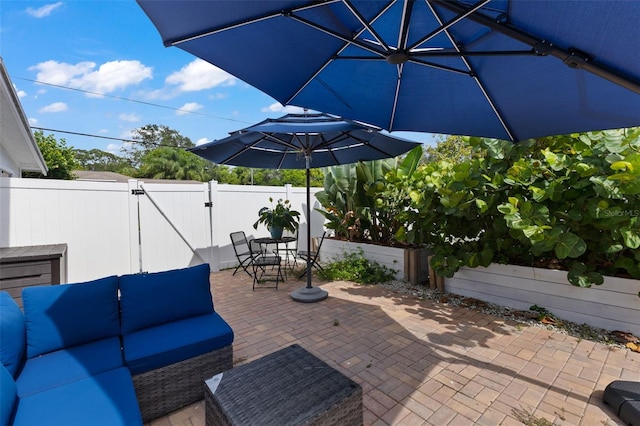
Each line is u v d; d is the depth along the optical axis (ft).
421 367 8.86
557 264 12.72
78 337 7.29
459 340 10.50
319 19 6.38
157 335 7.72
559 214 11.22
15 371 6.04
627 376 8.24
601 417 6.73
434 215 14.71
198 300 9.02
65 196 16.10
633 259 10.66
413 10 6.57
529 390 7.74
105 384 5.80
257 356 9.59
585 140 10.78
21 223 14.92
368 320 12.35
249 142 15.01
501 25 5.39
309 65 7.80
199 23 5.75
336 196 22.43
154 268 18.90
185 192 20.06
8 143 18.29
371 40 7.69
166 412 7.06
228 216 21.90
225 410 4.99
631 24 4.37
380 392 7.74
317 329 11.55
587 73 6.17
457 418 6.81
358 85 8.84
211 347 7.66
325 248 23.62
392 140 14.24
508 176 12.04
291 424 4.72
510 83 7.49
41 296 7.17
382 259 19.39
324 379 5.83
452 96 8.83
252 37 6.59
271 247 24.09
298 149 14.98
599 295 11.00
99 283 7.89
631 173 9.25
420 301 14.52
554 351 9.65
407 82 8.64
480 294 14.19
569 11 4.65
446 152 39.55
